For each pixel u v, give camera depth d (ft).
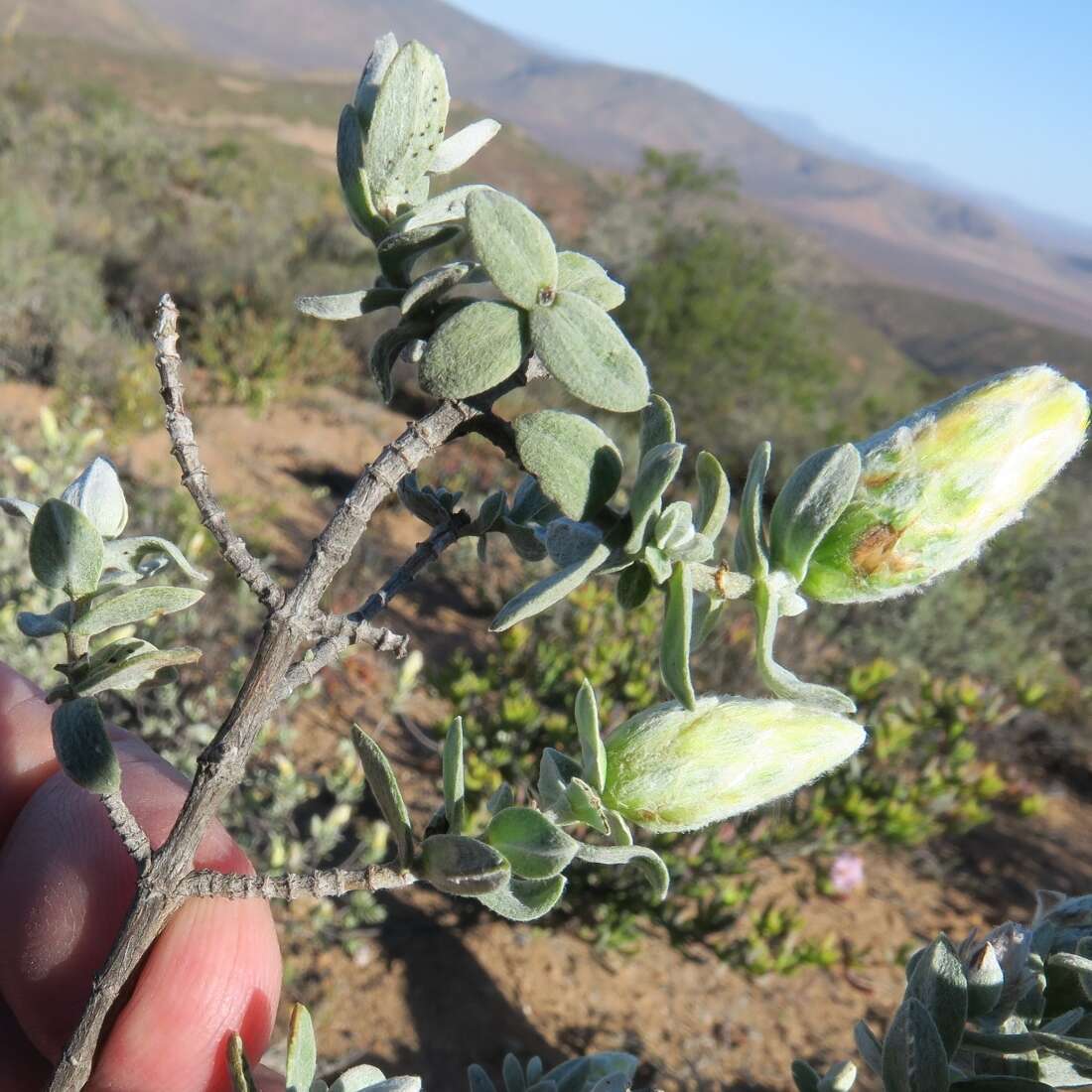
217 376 30.73
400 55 2.52
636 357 2.16
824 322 47.37
